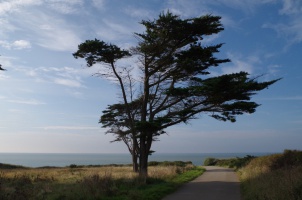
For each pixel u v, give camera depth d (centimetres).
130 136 3478
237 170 3762
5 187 1806
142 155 2770
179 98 2584
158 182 2247
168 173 2817
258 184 1633
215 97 2419
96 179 1769
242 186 2105
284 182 1334
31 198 1448
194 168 4228
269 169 2467
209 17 2427
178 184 2209
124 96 2947
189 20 2453
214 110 2566
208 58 2609
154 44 2581
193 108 2595
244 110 2436
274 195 1233
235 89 2295
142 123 2370
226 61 2662
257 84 2262
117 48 2586
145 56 2727
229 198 1623
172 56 2708
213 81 2255
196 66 2680
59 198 1511
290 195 1182
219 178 2816
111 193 1585
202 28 2481
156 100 2869
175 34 2506
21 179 2488
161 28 2483
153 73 2819
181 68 2691
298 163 2459
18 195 1399
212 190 1941
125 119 3506
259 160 3112
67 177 2994
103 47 2556
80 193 1526
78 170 4225
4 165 5691
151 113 2839
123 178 2173
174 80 2858
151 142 2822
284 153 2784
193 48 2523
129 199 1480
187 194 1767
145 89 2878
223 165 5562
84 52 2583
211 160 6294
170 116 2667
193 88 2364
